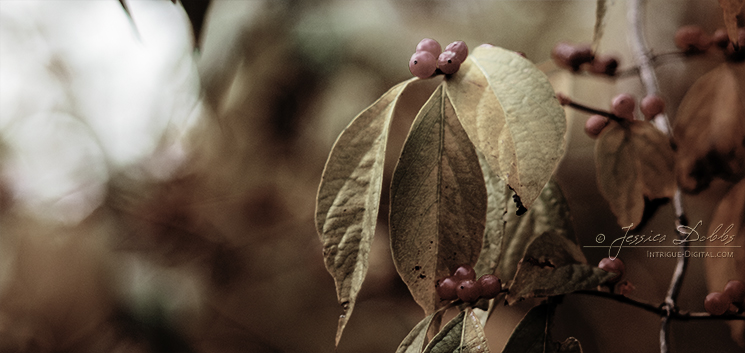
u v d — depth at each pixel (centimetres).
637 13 40
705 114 38
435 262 31
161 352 81
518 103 29
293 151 88
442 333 30
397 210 30
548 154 29
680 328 87
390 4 86
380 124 30
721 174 38
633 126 34
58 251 87
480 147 29
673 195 34
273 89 78
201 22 32
